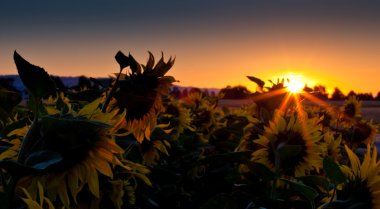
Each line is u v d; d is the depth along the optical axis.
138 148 2.75
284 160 2.84
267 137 2.87
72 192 1.56
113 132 1.67
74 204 1.87
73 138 1.53
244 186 2.96
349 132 5.32
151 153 3.16
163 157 4.19
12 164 1.34
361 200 2.00
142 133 2.34
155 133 2.76
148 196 3.47
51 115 1.59
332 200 2.02
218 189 4.20
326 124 5.33
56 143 1.52
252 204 2.47
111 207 1.99
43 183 1.56
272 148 2.88
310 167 2.85
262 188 2.94
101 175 1.98
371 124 5.38
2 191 1.59
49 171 1.54
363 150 5.60
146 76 2.26
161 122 4.33
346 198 2.04
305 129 2.88
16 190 1.56
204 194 4.18
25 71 1.51
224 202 2.28
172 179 3.79
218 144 4.80
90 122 1.50
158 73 2.28
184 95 6.65
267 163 2.89
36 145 1.50
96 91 3.00
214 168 4.55
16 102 2.71
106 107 2.18
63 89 3.39
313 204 2.04
